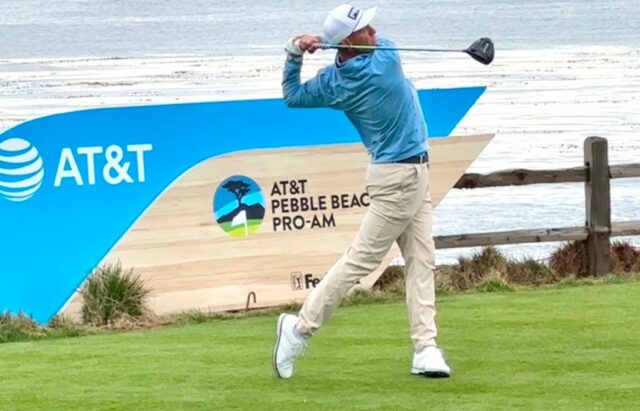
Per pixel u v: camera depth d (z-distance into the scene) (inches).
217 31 3107.8
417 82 1412.4
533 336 363.3
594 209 465.4
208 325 400.2
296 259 442.6
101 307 411.8
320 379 319.3
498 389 306.3
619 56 1859.0
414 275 317.7
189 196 434.0
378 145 310.2
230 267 437.1
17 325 397.4
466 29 2979.8
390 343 359.6
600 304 408.5
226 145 437.4
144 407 297.1
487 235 461.4
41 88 1434.5
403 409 290.0
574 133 1008.9
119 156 428.8
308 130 445.1
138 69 1720.0
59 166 424.5
